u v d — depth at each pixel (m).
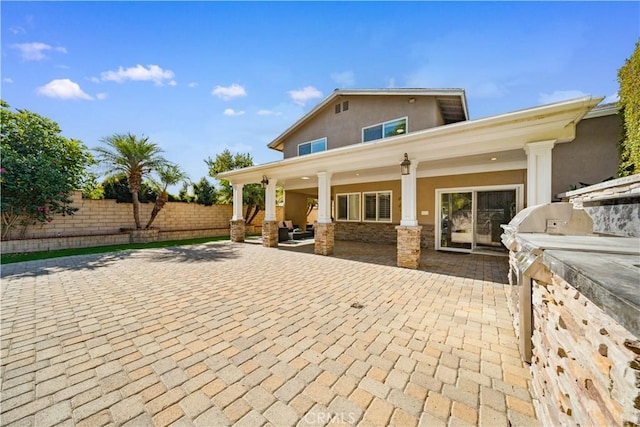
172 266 7.52
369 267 7.28
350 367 2.70
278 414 2.09
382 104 11.15
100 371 2.65
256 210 17.88
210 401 2.23
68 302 4.60
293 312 4.13
